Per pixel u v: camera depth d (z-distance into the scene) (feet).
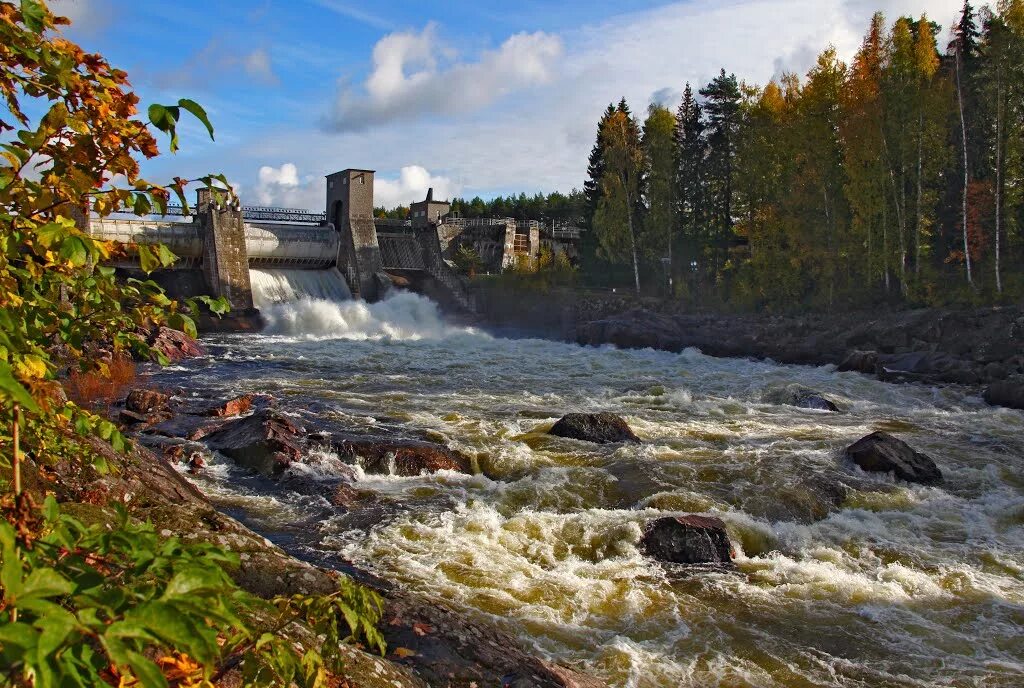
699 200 195.42
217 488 41.93
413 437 53.42
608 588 30.89
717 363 109.81
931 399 81.05
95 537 6.53
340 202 181.27
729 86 222.48
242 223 155.84
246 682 7.79
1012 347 98.22
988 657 25.96
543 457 49.85
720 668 24.76
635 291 183.21
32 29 8.52
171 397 67.82
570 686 19.84
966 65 166.20
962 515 40.68
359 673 15.43
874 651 26.17
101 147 8.84
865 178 135.03
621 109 222.07
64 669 4.98
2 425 8.41
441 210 199.82
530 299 169.27
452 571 31.76
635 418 64.39
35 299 9.58
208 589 5.75
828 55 146.72
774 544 36.47
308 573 21.29
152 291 10.99
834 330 122.52
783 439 57.00
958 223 147.84
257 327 145.07
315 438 48.65
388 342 132.05
